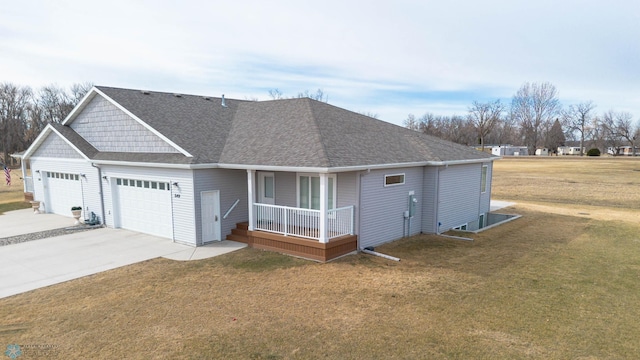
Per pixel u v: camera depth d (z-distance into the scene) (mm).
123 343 6328
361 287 8938
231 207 13875
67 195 18562
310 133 13055
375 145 13930
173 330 6793
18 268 10445
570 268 10406
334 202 12672
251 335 6605
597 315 7414
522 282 9281
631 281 9359
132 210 15195
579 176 39188
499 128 100688
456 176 16219
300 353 6012
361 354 5984
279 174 14102
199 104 17875
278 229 12617
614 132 90812
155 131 13836
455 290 8734
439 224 15219
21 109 60812
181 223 13156
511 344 6285
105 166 15828
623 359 5824
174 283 9219
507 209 21219
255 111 17453
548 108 92438
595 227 16078
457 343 6320
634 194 27219
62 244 13102
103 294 8539
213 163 12859
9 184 32562
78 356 5922
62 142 18109
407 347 6191
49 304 7992
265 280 9430
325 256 10930
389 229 13492
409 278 9586
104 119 16328
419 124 90625
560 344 6289
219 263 10836
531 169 47750
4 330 6828
